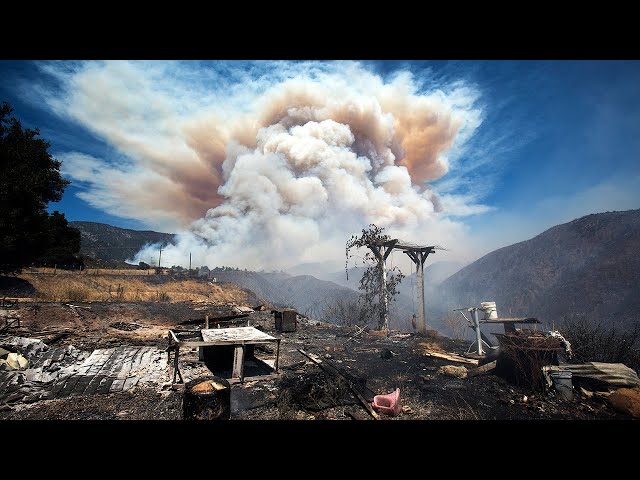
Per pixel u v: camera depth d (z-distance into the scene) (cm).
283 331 1288
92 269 3672
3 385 546
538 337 604
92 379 598
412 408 500
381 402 488
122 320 1399
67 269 3181
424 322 1245
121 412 477
